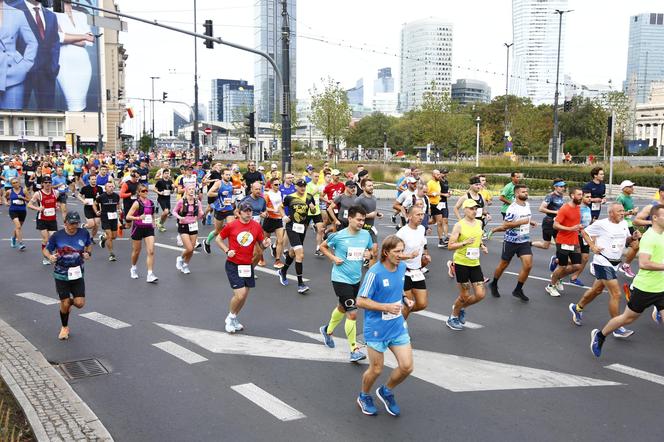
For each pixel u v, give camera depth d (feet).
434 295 35.96
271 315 31.12
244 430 18.12
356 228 24.52
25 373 22.33
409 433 17.85
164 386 21.61
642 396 20.75
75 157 124.26
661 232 23.79
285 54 72.43
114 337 27.37
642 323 30.27
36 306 32.96
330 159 195.62
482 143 237.45
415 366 23.57
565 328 29.17
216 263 45.93
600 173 45.42
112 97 308.81
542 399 20.40
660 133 368.48
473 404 19.95
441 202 53.47
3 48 234.79
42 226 47.88
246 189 69.21
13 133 249.55
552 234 41.47
